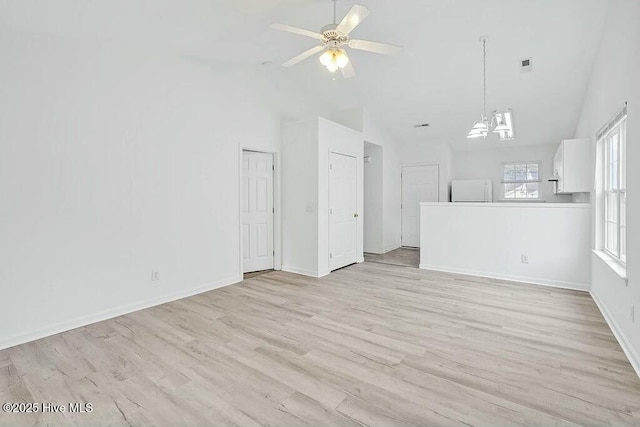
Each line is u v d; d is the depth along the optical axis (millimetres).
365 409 1848
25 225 2768
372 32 3812
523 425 1707
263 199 5211
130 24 2926
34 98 2799
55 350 2580
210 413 1823
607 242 3535
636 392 1975
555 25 3588
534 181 7129
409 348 2572
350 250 5715
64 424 1741
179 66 3873
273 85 5070
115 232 3338
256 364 2344
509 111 5250
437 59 4418
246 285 4434
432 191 7340
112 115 3297
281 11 3115
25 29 2713
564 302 3650
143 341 2727
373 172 6961
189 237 3998
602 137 3590
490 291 4090
